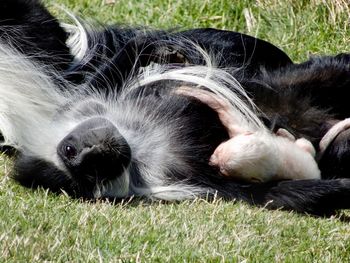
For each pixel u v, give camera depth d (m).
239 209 9.62
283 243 8.84
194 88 10.59
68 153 9.94
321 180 9.84
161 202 10.03
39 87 10.94
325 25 15.34
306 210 9.80
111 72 10.94
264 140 9.84
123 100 10.67
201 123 10.55
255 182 10.06
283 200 9.86
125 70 10.96
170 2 16.14
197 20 15.84
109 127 9.97
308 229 9.20
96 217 8.98
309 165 10.02
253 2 15.94
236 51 11.79
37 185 10.16
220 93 10.46
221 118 10.38
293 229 9.14
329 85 10.95
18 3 11.30
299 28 15.38
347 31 15.23
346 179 9.79
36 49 11.25
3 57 10.95
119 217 9.05
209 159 10.42
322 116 10.86
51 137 10.33
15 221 8.56
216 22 15.85
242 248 8.42
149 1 16.25
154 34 11.59
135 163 10.32
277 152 9.82
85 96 10.86
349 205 9.78
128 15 16.12
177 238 8.55
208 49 11.62
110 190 10.00
